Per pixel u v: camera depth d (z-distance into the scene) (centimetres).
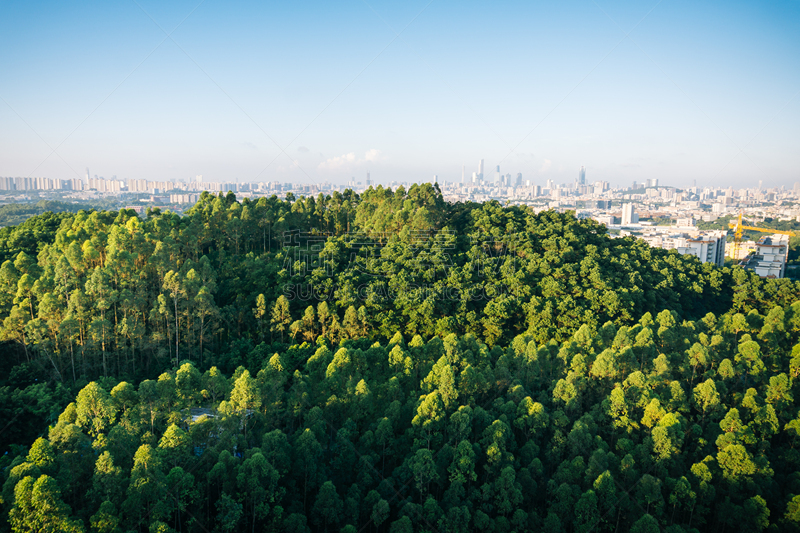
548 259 13000
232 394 6706
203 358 9888
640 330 9831
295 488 6156
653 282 13738
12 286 9081
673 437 6769
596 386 8200
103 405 5875
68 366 8694
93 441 5862
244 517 5606
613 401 7394
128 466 5594
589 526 6084
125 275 9931
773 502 6475
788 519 6075
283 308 10319
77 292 8569
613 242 16125
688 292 14062
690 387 8594
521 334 10781
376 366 8469
